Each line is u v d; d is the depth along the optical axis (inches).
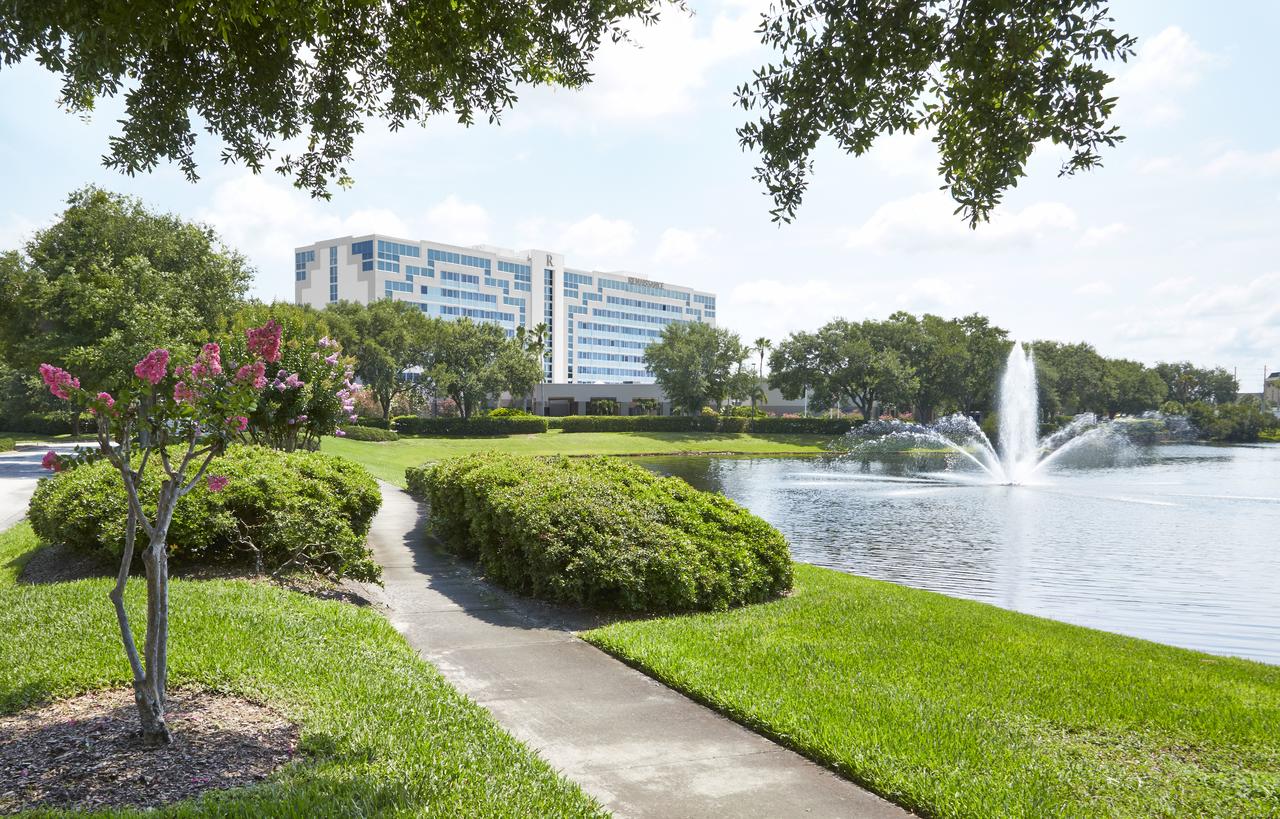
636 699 203.5
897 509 929.5
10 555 373.4
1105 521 822.5
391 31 245.4
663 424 2866.6
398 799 123.6
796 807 142.6
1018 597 457.7
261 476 343.3
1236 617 407.2
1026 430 2394.2
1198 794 153.3
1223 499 1042.7
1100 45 178.7
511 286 4717.0
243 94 240.1
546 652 249.6
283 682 181.2
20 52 198.1
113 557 308.0
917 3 189.8
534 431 2613.2
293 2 198.2
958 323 2960.1
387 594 338.0
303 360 576.7
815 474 1545.3
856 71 200.1
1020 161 197.0
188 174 253.6
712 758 165.2
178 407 154.1
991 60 186.4
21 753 141.3
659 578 308.7
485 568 388.5
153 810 115.9
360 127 271.0
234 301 1272.1
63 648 197.5
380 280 4003.4
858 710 191.8
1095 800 148.3
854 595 359.9
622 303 5526.6
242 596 262.5
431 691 185.9
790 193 229.3
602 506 345.4
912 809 143.5
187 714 161.8
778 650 249.8
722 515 374.0
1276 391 5349.4
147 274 1058.7
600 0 251.0
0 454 1307.8
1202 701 215.6
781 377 2844.5
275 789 124.4
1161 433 3627.0
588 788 148.3
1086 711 202.2
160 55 222.2
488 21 243.8
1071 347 3425.2
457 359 2615.7
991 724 187.8
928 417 3073.3
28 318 1066.1
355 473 426.3
